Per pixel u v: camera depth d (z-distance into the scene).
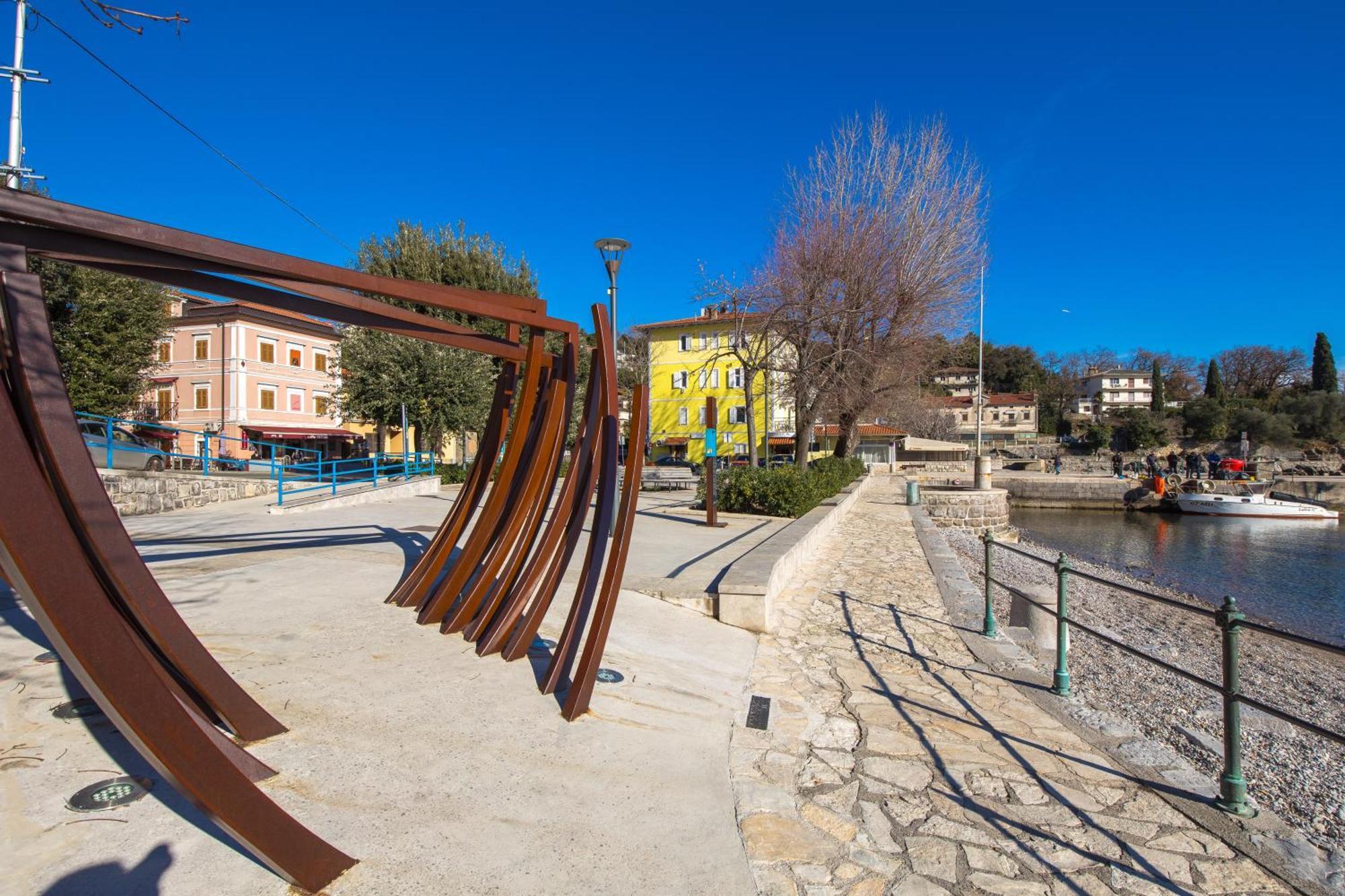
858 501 23.89
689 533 11.27
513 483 5.66
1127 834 3.29
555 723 3.91
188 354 34.94
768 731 4.32
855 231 18.47
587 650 4.09
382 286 3.77
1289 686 8.91
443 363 22.88
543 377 5.91
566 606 6.18
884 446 53.47
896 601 8.12
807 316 18.42
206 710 3.47
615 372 4.85
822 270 18.52
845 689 5.15
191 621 5.14
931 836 3.22
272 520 11.70
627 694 4.45
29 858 2.46
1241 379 85.94
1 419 2.08
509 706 4.05
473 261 26.42
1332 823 4.74
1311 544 26.38
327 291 4.04
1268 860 3.07
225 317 34.16
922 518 18.30
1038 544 26.61
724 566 7.97
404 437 19.95
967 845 3.15
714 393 49.19
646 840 2.99
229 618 5.27
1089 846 3.18
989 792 3.66
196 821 2.75
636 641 5.46
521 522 5.35
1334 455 63.09
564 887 2.63
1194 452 66.06
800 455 20.80
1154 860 3.08
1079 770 3.95
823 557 11.34
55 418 3.00
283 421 36.47
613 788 3.37
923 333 19.91
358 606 5.77
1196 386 93.38
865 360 18.78
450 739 3.62
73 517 3.19
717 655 5.51
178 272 3.38
